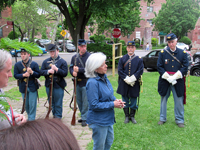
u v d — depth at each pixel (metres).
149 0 12.98
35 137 0.60
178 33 35.19
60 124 0.70
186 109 5.28
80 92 4.34
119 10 11.48
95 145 2.64
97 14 11.38
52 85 4.13
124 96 4.47
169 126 4.23
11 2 10.59
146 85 8.09
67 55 24.36
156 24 36.78
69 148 0.64
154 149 3.32
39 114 5.13
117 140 3.65
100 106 2.45
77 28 12.21
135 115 4.94
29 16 20.02
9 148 0.56
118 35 11.08
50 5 19.88
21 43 0.93
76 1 12.42
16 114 1.52
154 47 40.84
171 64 4.16
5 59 1.21
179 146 3.42
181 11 34.47
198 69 10.24
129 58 4.43
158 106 5.59
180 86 4.11
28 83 4.14
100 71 2.53
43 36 34.75
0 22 21.36
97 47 13.03
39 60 18.45
